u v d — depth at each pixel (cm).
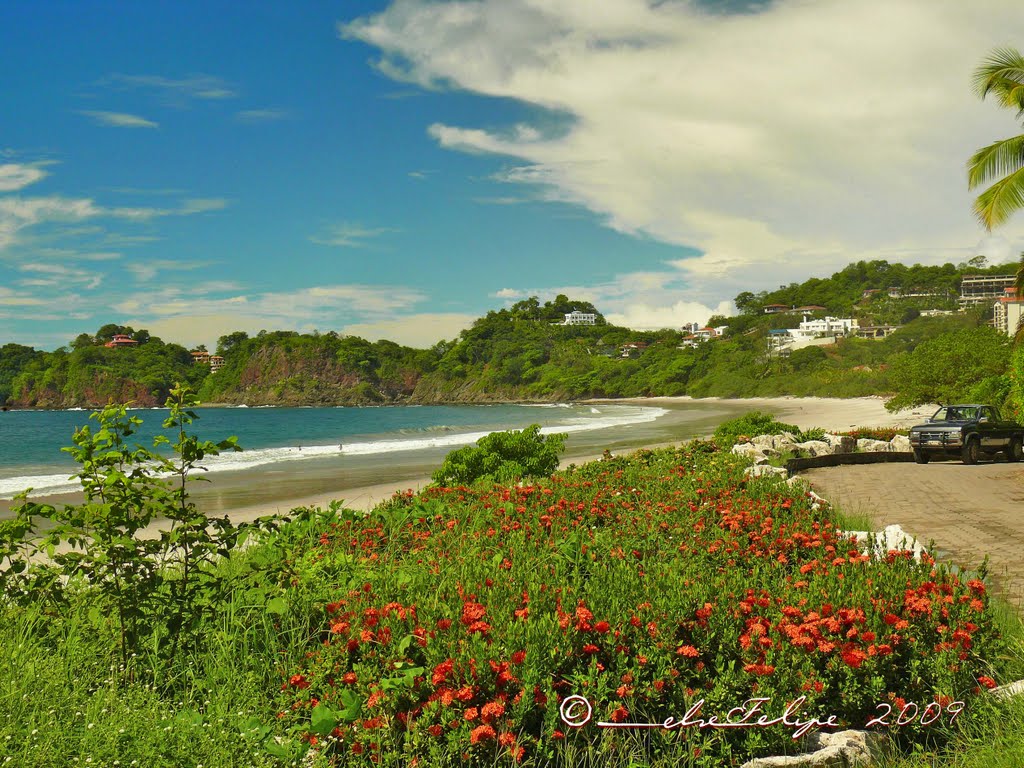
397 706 383
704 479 1099
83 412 18162
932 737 425
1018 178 2152
